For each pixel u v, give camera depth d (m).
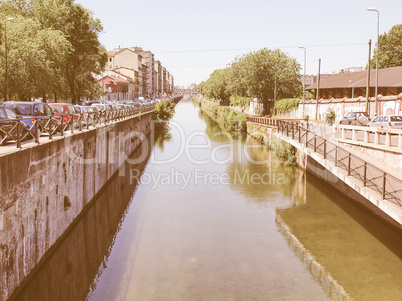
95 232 18.20
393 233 16.42
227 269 14.24
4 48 31.02
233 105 105.19
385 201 12.66
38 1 39.12
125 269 14.26
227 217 20.22
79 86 48.97
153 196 24.45
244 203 22.66
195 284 13.12
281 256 15.32
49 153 13.68
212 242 16.84
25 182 11.38
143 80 142.12
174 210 21.52
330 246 16.11
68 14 41.31
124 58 123.31
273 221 19.45
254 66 64.00
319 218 19.61
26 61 31.72
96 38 46.31
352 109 41.59
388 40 60.72
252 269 14.22
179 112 109.31
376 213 18.19
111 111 30.47
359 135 26.83
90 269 14.21
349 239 16.80
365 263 14.52
